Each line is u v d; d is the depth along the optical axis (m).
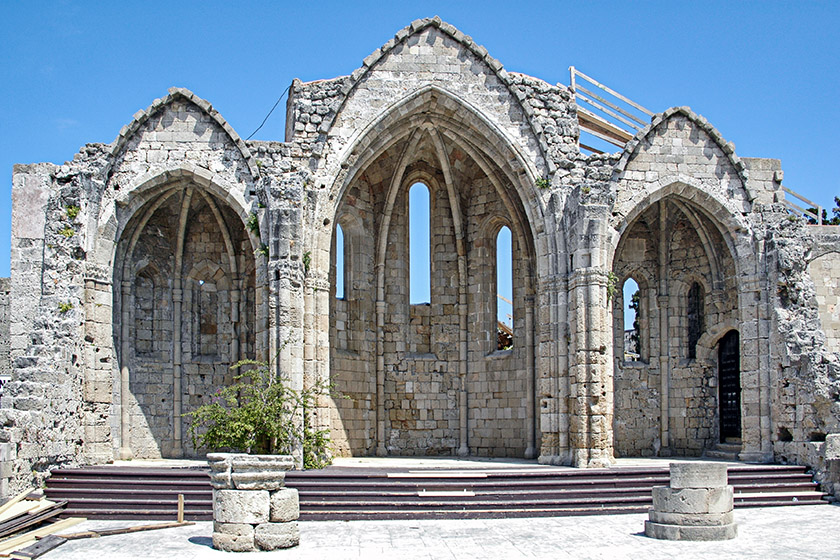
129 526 19.69
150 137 27.20
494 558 16.03
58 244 25.77
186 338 30.59
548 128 27.98
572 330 26.48
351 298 31.27
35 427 22.73
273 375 24.86
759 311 27.70
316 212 26.69
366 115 27.58
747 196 28.47
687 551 16.48
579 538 17.97
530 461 28.31
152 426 29.48
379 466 25.64
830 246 31.73
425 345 32.34
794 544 17.19
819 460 24.41
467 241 32.44
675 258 32.00
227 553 16.62
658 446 31.33
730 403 30.59
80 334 25.91
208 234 31.17
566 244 27.27
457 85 28.12
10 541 18.14
